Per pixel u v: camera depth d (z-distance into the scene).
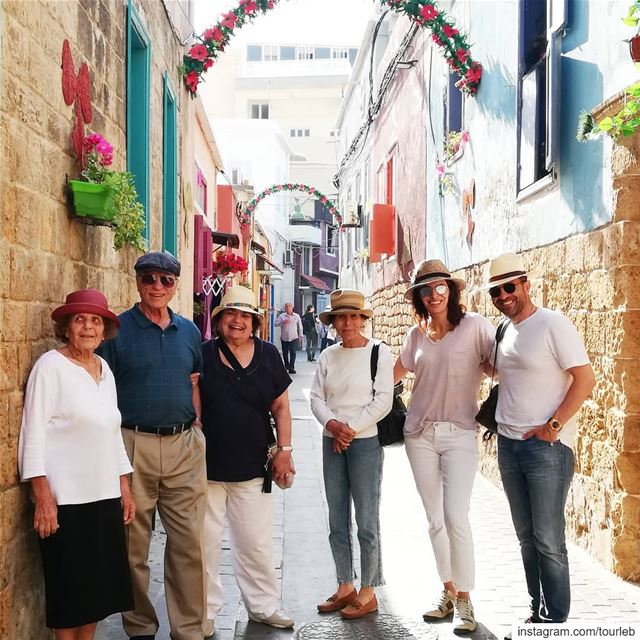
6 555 3.41
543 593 4.22
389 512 7.33
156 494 4.35
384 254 17.64
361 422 4.81
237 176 32.66
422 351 4.88
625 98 5.04
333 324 5.04
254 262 27.00
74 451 3.62
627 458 5.29
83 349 3.73
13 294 3.46
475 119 9.52
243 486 4.70
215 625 4.71
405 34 14.55
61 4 4.17
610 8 5.59
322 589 5.38
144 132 6.99
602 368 5.66
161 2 7.84
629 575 5.32
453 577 4.63
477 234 9.34
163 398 4.29
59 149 4.16
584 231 6.04
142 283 4.32
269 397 4.73
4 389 3.37
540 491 4.16
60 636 3.68
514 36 7.85
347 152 24.64
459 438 4.78
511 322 4.42
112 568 3.73
